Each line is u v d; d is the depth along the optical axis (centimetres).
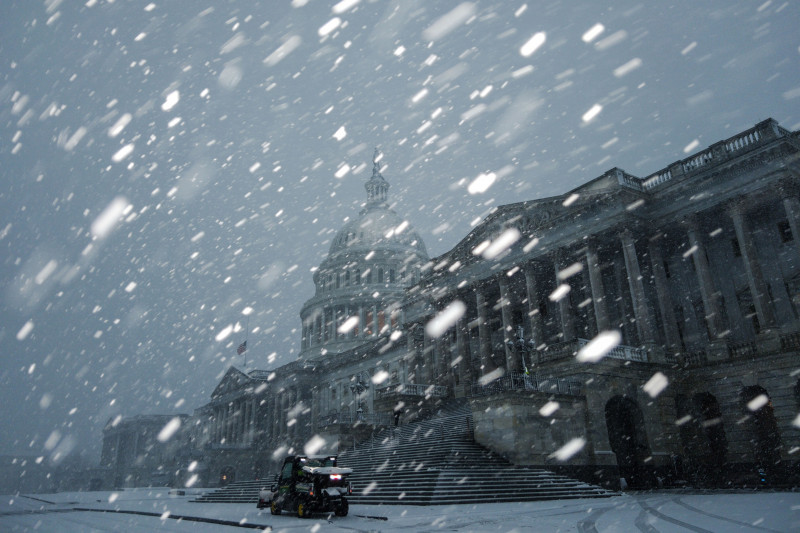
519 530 1366
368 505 2305
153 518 2161
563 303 4150
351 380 7962
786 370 3155
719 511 1662
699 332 3875
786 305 3453
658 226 3897
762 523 1318
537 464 2808
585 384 3158
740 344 3422
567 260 4306
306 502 1872
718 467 3375
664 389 3491
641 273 4194
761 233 3638
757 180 3412
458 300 5338
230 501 3481
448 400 4978
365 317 9919
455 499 2255
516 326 5119
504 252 4706
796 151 3369
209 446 8519
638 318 3678
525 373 3147
